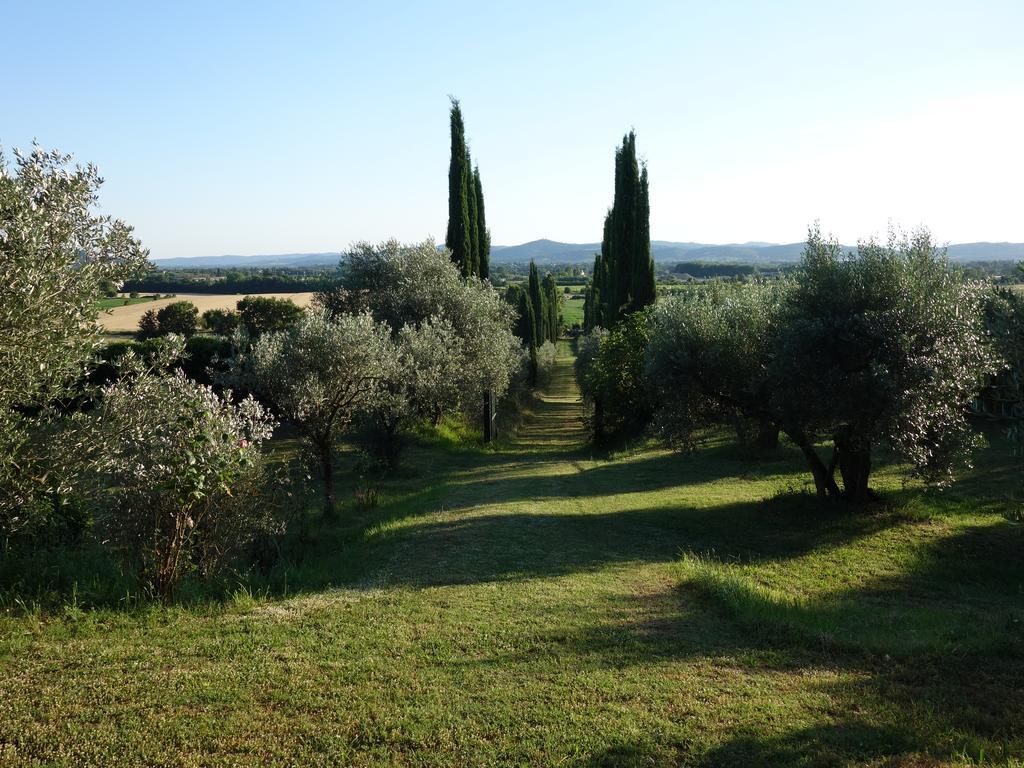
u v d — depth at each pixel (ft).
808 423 45.37
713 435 87.97
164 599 26.61
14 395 20.10
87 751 15.16
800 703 18.44
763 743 16.06
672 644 23.15
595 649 22.53
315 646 22.15
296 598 28.76
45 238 20.72
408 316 98.68
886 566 37.35
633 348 92.43
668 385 52.11
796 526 45.62
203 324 173.99
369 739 16.11
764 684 19.81
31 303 19.39
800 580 35.58
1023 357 38.01
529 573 34.01
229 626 24.03
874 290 43.11
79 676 19.06
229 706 17.53
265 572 35.32
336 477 68.80
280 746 15.66
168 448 26.14
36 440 22.38
